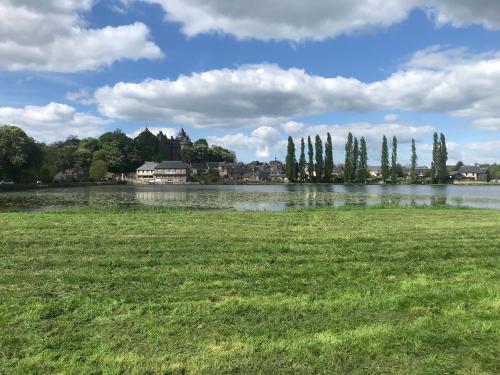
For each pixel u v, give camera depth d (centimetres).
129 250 1005
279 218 1792
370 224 1591
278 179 16050
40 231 1302
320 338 505
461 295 679
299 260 920
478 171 14512
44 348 480
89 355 464
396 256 975
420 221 1719
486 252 1041
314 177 12081
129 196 5172
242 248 1041
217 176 15288
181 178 14588
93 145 14550
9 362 446
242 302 630
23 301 632
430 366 446
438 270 861
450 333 525
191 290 695
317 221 1688
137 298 651
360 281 767
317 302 635
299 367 440
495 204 3853
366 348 482
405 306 627
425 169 16212
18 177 8500
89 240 1140
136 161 15388
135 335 514
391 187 9238
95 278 758
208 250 1018
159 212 2134
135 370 431
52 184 9238
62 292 683
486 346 491
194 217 1811
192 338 506
